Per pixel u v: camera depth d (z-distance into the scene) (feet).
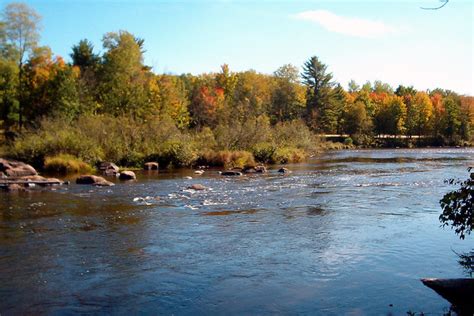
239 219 46.32
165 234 39.75
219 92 267.59
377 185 75.00
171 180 83.51
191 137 132.77
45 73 190.29
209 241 37.29
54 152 105.29
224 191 67.56
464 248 34.68
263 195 63.31
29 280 28.09
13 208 52.60
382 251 34.01
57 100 173.06
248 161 123.03
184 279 28.22
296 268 30.19
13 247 35.47
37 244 36.37
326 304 24.23
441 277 28.12
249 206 54.13
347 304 24.20
